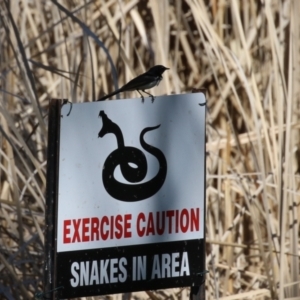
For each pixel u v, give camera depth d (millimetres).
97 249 6305
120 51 10617
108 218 6328
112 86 13508
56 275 6203
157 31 11734
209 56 11383
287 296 10656
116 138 6336
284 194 10344
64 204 6211
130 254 6398
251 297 10969
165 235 6488
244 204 12977
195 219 6586
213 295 11352
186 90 14156
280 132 10656
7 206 11672
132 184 6383
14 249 11727
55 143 6203
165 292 11555
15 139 11469
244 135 12742
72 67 13352
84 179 6250
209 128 12969
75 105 6211
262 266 12438
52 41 14672
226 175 11539
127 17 14023
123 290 6395
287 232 11688
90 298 9742
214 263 11055
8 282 11000
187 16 14672
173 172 6500
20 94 13773
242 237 12773
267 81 12797
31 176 9461
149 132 6410
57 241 6203
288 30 13039
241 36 11492
